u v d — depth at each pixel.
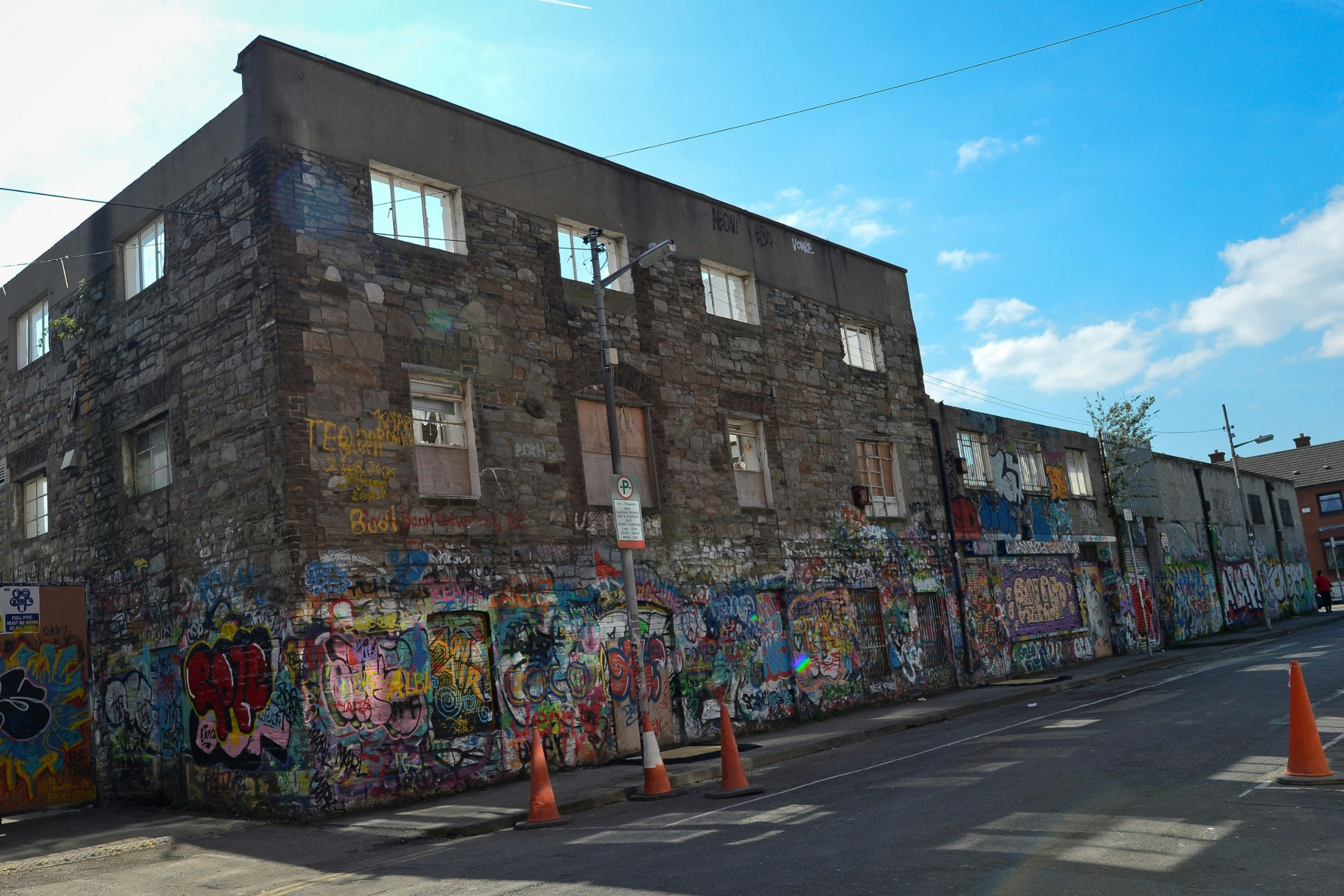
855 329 23.42
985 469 26.33
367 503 13.09
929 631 22.81
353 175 13.95
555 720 14.74
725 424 18.97
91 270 16.64
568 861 7.90
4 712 14.25
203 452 13.77
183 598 13.91
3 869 9.93
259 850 10.28
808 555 20.03
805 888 6.12
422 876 8.07
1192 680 18.12
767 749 14.70
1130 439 32.16
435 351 14.36
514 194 16.05
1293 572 48.91
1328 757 8.94
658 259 13.65
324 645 12.25
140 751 14.57
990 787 9.17
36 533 17.98
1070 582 28.66
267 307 12.89
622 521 12.89
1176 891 5.47
